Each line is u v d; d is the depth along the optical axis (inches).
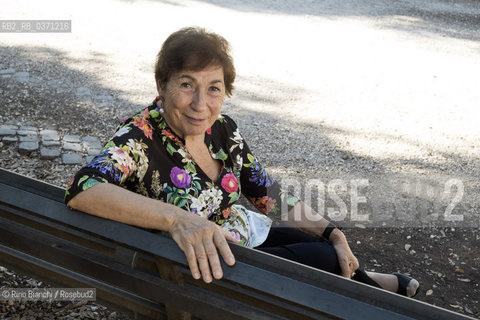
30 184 60.4
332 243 78.7
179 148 70.4
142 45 287.4
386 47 325.7
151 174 68.6
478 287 119.6
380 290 43.8
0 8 326.3
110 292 60.7
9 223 62.7
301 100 235.1
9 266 68.3
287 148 187.8
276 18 370.9
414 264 126.5
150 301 58.9
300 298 45.1
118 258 55.1
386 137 203.0
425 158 187.6
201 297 51.4
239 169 79.2
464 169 180.9
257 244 78.7
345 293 44.5
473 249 134.3
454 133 211.8
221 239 50.9
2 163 152.6
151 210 53.7
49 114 189.6
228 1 406.3
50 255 60.5
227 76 67.9
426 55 315.9
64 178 148.5
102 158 61.7
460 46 339.0
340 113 223.9
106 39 291.3
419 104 240.4
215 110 67.8
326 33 345.7
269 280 47.1
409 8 429.1
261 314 48.7
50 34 289.0
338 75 271.4
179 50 63.5
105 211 55.1
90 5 354.0
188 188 71.1
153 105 70.7
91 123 187.5
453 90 262.1
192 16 355.9
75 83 224.2
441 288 118.1
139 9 358.3
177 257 50.7
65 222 56.0
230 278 48.4
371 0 447.8
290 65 280.4
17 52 254.2
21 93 205.3
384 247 132.6
